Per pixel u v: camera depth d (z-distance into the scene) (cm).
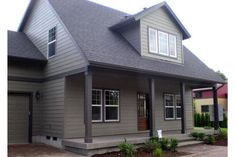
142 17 1367
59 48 1225
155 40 1421
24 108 1287
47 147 1162
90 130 995
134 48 1365
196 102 3130
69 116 1174
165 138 1138
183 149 1152
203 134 1367
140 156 957
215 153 1048
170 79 1338
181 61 1549
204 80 1501
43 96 1327
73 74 1109
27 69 1305
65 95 1171
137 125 1466
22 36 1506
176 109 1714
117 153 997
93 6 1579
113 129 1337
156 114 1581
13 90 1248
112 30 1428
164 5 1466
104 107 1312
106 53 1119
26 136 1282
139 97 1510
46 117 1286
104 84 1328
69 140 1084
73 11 1363
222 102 2892
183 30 1567
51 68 1282
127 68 1103
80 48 1051
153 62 1338
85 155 967
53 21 1292
